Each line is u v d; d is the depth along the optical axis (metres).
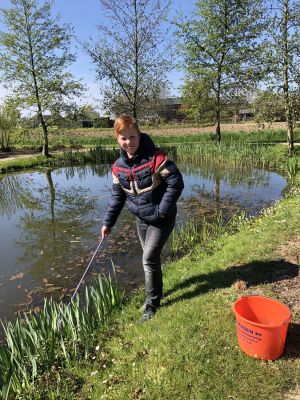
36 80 21.44
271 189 11.55
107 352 3.68
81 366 3.55
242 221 7.68
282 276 4.36
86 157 21.45
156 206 3.71
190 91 21.30
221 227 7.55
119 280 5.76
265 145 18.48
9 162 19.84
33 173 18.31
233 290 4.17
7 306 5.30
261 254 5.04
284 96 14.89
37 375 3.47
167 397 2.86
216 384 2.89
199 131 32.94
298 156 14.23
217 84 20.83
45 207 11.42
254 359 3.08
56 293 5.59
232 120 44.56
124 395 2.96
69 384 3.32
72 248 7.41
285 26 14.16
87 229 8.70
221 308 3.85
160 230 3.84
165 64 21.92
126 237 7.71
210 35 19.64
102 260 6.61
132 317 4.25
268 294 3.99
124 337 3.85
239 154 16.73
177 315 3.84
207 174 15.17
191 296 4.27
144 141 3.58
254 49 19.48
